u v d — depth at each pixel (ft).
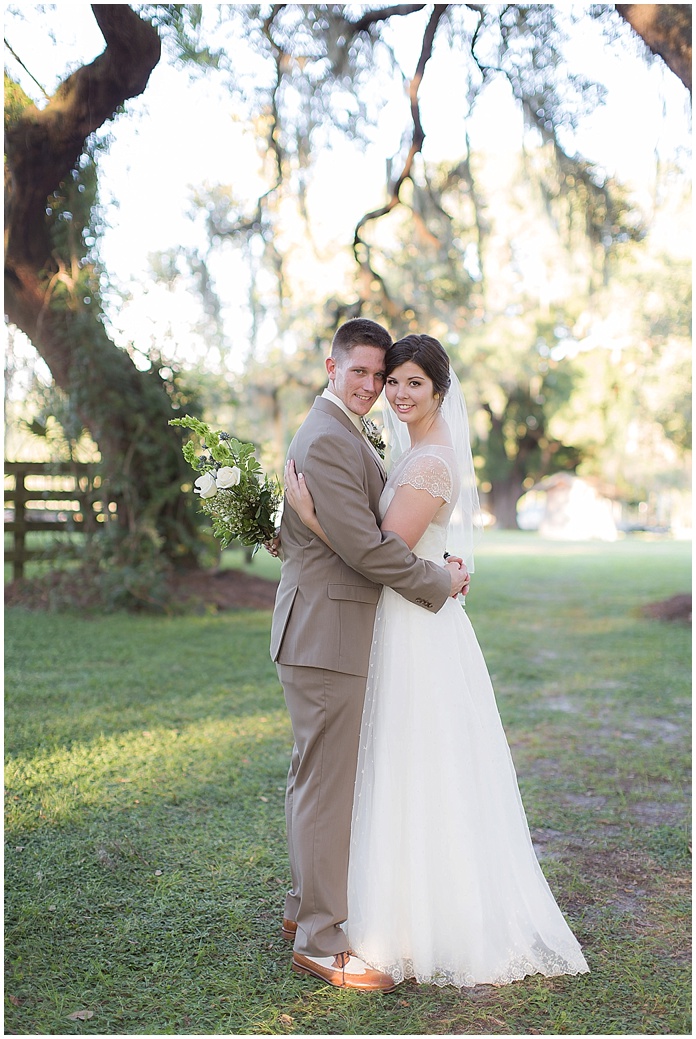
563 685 18.38
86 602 25.09
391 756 7.72
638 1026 6.80
